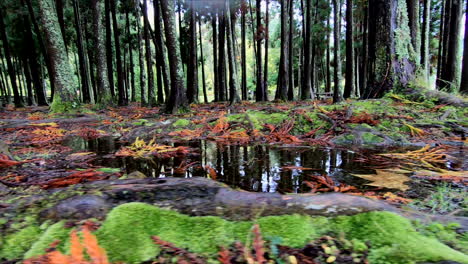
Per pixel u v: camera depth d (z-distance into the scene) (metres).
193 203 1.26
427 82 6.66
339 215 1.12
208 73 51.03
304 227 1.05
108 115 9.18
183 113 7.98
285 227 1.06
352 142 4.02
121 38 22.73
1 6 15.73
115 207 1.20
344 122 4.69
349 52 10.56
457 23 9.88
